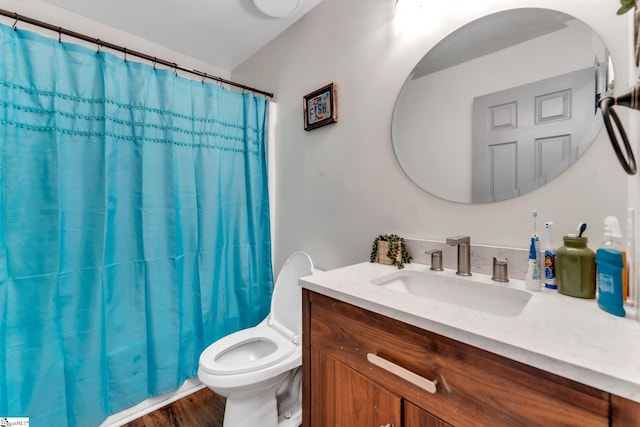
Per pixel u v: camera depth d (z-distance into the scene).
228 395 1.13
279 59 1.84
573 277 0.72
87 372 1.26
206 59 2.14
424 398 0.61
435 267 1.03
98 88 1.32
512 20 0.92
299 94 1.71
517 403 0.49
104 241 1.31
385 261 1.16
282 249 1.86
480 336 0.52
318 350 0.87
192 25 1.74
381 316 0.69
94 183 1.30
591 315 0.60
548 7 0.85
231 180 1.76
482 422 0.52
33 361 1.14
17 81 1.13
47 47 1.20
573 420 0.43
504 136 0.94
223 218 1.72
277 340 1.34
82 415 1.25
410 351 0.63
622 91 0.74
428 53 1.11
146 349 1.44
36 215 1.17
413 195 1.17
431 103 1.11
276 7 1.52
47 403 1.16
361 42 1.35
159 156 1.47
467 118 1.02
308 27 1.63
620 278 0.60
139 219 1.42
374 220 1.32
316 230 1.61
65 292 1.23
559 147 0.84
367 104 1.33
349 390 0.77
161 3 1.54
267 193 1.87
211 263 1.65
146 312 1.43
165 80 1.49
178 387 1.53
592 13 0.78
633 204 0.61
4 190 1.10
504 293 0.83
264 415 1.19
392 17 1.23
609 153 0.76
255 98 1.83
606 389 0.40
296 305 1.41
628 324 0.56
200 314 1.61
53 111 1.20
